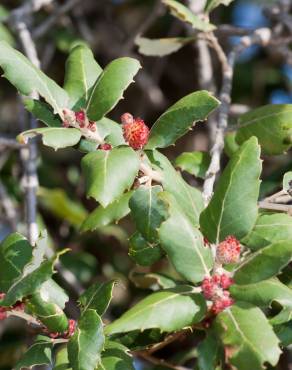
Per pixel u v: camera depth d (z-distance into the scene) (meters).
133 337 0.62
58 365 0.61
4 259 0.62
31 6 0.81
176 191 0.62
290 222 0.61
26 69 0.61
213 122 0.79
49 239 0.82
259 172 0.60
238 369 0.58
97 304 0.61
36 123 0.75
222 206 0.60
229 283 0.59
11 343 0.83
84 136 0.61
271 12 0.81
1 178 0.85
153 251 0.62
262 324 0.58
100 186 0.59
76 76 0.63
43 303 0.61
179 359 0.72
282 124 0.67
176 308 0.59
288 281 0.63
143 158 0.61
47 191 0.81
